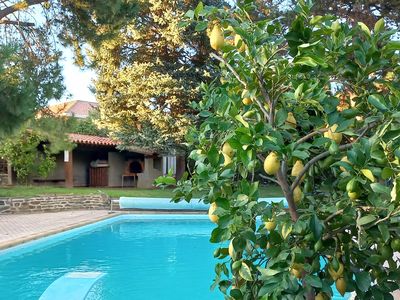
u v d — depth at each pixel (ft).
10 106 36.19
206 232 45.80
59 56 49.42
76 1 47.01
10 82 37.47
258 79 6.97
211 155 6.90
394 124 5.92
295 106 7.39
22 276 26.81
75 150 83.10
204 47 68.23
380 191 5.57
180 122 65.16
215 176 6.87
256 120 7.22
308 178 8.16
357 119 7.51
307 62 5.99
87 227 42.98
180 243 39.63
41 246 34.53
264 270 6.40
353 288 7.09
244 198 6.34
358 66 7.40
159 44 68.74
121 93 69.62
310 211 6.93
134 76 67.10
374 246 7.71
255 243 6.94
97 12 48.16
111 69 71.15
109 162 84.38
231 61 7.97
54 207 53.88
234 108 6.57
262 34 7.27
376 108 6.33
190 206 56.29
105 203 57.26
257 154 7.07
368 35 7.36
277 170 6.26
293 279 6.23
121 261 31.94
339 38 7.22
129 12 50.93
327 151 6.82
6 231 36.83
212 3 64.13
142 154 84.12
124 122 70.28
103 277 25.54
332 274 7.19
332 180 8.42
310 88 6.52
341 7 62.39
